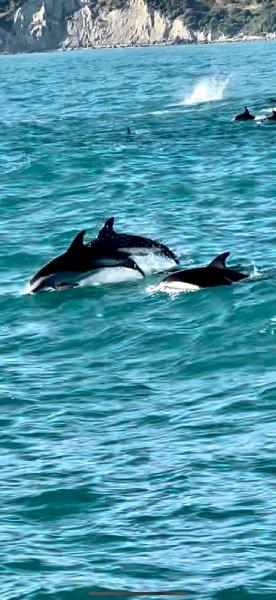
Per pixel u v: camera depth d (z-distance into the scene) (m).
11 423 61.69
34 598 43.44
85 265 90.06
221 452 55.97
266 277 86.69
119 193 134.38
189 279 85.00
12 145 188.75
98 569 45.56
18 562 46.28
